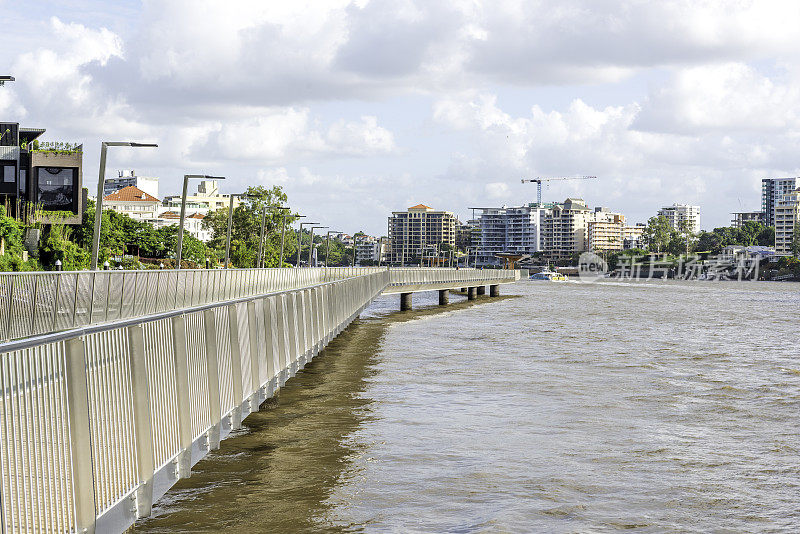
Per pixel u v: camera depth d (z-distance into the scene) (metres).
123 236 133.75
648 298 132.38
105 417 10.02
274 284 57.16
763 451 21.23
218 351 15.57
